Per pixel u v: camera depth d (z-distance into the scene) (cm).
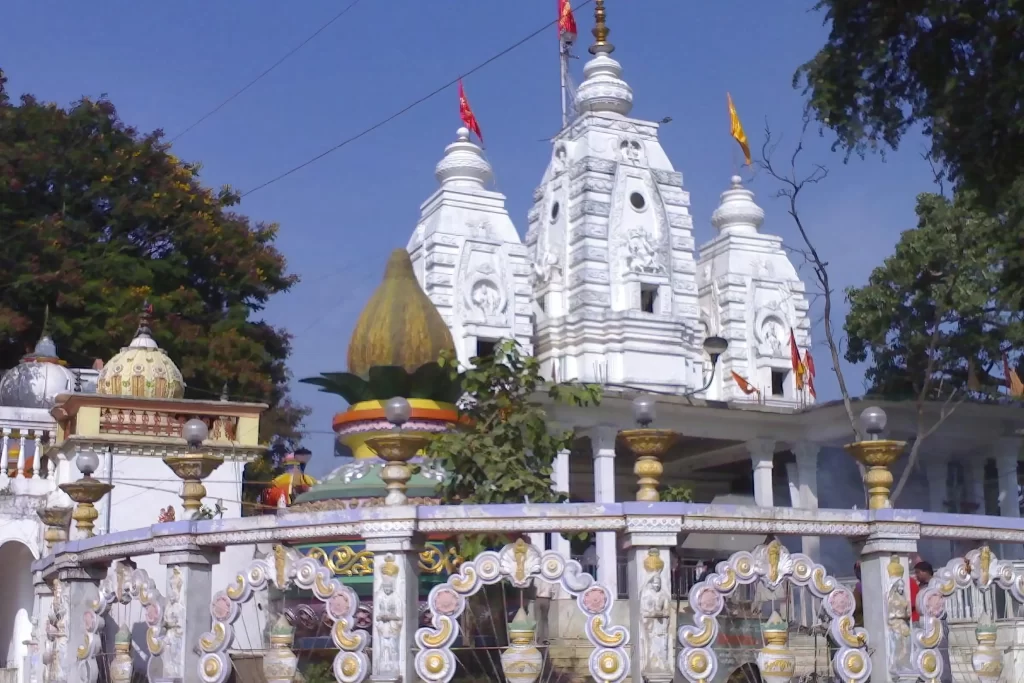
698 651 695
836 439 2933
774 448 2970
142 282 3159
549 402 2636
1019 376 2820
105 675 884
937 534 757
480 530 715
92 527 959
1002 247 1680
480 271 4059
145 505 1636
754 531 722
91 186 3238
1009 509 2858
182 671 763
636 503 703
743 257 4619
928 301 2764
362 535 718
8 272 2973
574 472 3356
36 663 1084
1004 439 2866
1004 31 1256
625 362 4038
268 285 3541
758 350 4516
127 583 829
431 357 1173
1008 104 1259
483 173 4209
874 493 761
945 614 787
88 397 1642
